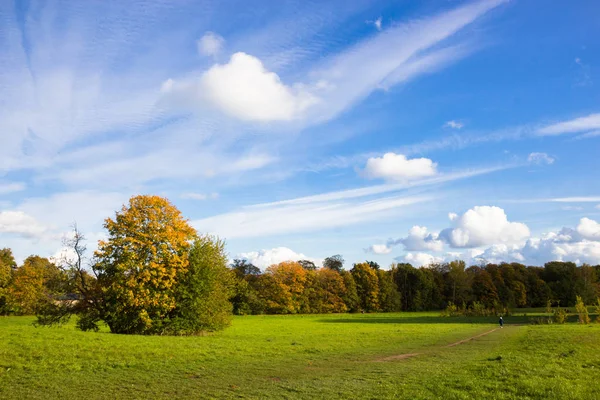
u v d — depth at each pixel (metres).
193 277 41.84
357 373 19.95
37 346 23.45
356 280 139.25
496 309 101.12
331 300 129.38
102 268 40.19
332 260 169.25
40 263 98.19
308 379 18.42
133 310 39.25
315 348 31.23
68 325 47.03
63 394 15.11
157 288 40.41
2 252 98.19
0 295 83.25
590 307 122.06
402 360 24.89
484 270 148.12
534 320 79.00
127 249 39.31
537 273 151.88
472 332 50.84
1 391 15.24
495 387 15.55
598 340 33.53
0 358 20.27
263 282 121.62
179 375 19.12
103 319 40.19
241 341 35.34
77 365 20.00
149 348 25.94
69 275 40.97
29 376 17.66
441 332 50.97
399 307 141.88
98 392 15.52
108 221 40.16
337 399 14.38
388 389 15.80
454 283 145.62
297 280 123.81
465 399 13.98
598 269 148.25
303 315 116.75
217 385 17.05
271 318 102.06
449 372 19.25
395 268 153.12
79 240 41.72
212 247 44.59
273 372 20.36
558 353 25.78
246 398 14.70
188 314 41.38
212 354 26.03
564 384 15.84
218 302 43.50
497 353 27.50
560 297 138.75
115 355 22.97
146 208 41.47
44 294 41.69
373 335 45.62
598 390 15.10
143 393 15.47
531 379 16.69
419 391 15.27
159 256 40.66
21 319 70.81
